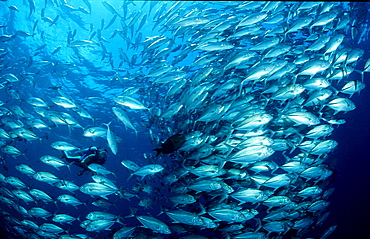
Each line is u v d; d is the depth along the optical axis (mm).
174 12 8297
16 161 24250
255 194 5801
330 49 6328
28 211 7809
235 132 6668
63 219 7656
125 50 14609
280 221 6293
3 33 14867
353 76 19531
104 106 20031
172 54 11977
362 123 20938
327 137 6957
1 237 12062
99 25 13953
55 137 22641
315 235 13773
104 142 23938
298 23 6711
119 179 27703
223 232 6570
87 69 16844
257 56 7594
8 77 10625
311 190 6414
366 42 17516
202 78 6938
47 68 16891
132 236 7480
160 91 10344
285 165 6164
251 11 8305
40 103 8734
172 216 5680
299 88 5918
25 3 13211
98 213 6715
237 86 7191
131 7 12094
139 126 22094
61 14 13625
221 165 5848
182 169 6574
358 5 8328
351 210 17281
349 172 21047
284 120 6832
